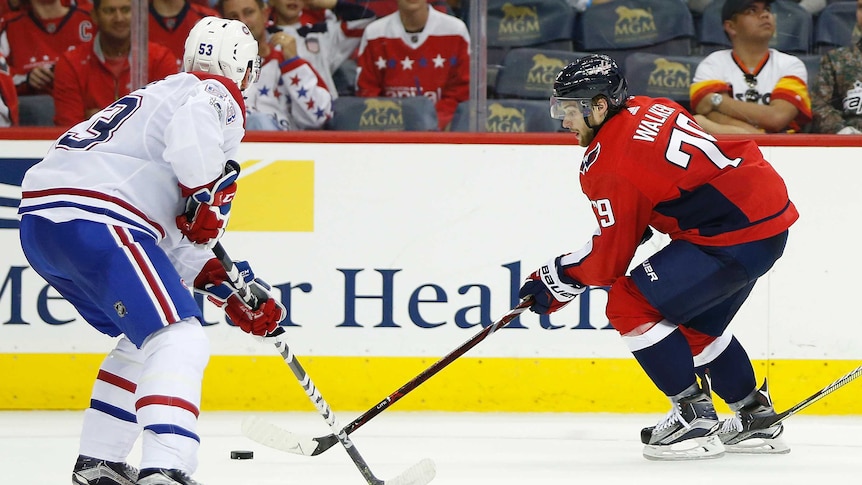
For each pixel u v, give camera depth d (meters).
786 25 16.53
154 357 9.01
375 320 15.86
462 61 16.53
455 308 15.86
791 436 14.21
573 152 15.80
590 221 15.84
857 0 16.33
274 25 16.50
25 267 15.79
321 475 11.62
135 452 12.73
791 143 15.76
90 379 15.87
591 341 15.79
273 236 15.84
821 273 15.74
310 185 15.83
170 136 9.15
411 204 15.84
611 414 15.77
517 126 16.66
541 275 12.34
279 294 15.85
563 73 11.85
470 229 15.84
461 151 15.82
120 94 16.45
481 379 15.86
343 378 15.88
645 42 16.86
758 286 15.73
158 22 16.39
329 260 15.84
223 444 13.45
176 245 10.12
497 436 14.10
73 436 13.90
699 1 16.67
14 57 16.34
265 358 15.82
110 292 9.07
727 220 11.70
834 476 11.53
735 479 11.34
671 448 12.59
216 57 10.09
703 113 16.88
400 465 12.24
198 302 15.76
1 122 16.45
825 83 16.53
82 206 9.22
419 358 15.88
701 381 13.38
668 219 11.90
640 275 11.88
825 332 15.75
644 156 11.48
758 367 15.77
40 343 15.81
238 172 9.91
